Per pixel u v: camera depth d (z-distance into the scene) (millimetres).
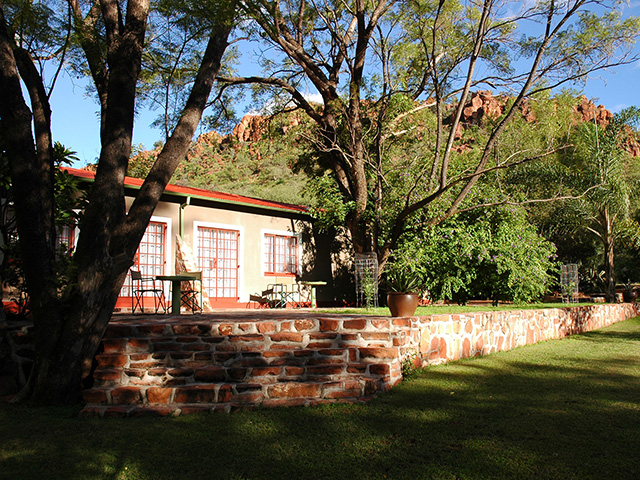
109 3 6039
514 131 17125
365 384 5445
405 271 12188
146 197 5840
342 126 14500
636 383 6188
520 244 13406
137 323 5934
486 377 6520
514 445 3947
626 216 19062
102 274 5480
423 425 4477
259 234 14305
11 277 6820
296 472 3486
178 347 5645
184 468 3566
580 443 3984
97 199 5516
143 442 4102
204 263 12891
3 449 3980
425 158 14703
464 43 12742
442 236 13023
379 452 3848
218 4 6230
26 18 6332
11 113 5203
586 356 8352
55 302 5359
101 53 6707
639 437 4105
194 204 12758
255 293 14031
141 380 5398
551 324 11375
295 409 5004
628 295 20594
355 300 17266
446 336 7609
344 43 13570
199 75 6391
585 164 18641
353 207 13773
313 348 5828
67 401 5320
